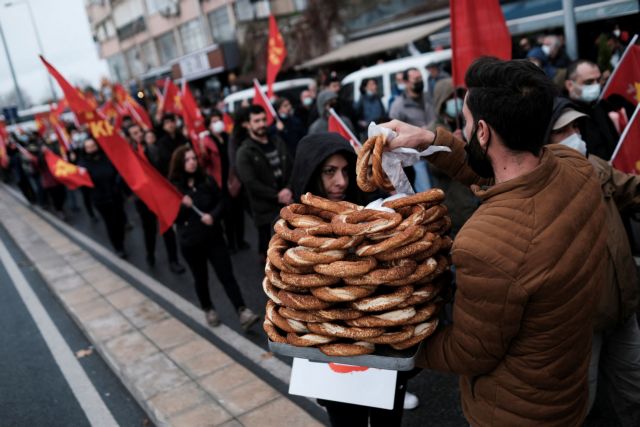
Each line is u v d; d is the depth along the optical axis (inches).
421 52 578.9
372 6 751.1
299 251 59.4
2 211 516.4
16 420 151.6
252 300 212.8
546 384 56.4
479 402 61.3
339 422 85.8
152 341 174.7
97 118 180.4
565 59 329.4
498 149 56.1
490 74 54.6
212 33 1089.4
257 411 128.3
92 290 235.6
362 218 60.6
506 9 487.5
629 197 94.0
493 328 53.8
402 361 58.0
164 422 128.6
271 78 311.9
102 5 1571.1
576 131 105.3
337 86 389.4
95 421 145.4
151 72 1331.2
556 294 52.9
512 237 52.6
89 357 182.2
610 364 94.0
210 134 290.4
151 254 280.8
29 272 297.0
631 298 87.4
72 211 472.4
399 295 57.1
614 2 384.2
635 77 153.6
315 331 59.6
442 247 63.3
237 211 271.0
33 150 448.5
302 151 92.1
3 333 217.2
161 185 181.3
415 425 123.8
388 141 66.8
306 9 825.5
